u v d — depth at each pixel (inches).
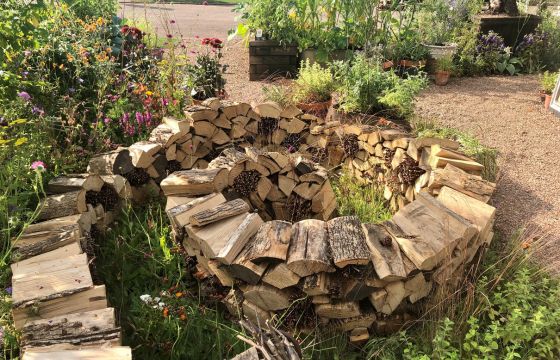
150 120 178.2
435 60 323.0
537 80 333.4
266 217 147.8
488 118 251.6
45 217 115.8
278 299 98.6
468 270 112.6
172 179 122.5
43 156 140.5
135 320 98.8
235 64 351.6
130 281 115.0
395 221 108.2
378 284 96.0
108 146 159.8
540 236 145.2
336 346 99.2
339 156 187.0
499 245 138.5
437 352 91.2
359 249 95.8
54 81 180.5
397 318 102.4
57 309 84.6
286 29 314.3
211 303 111.7
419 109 259.6
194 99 217.5
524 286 106.1
